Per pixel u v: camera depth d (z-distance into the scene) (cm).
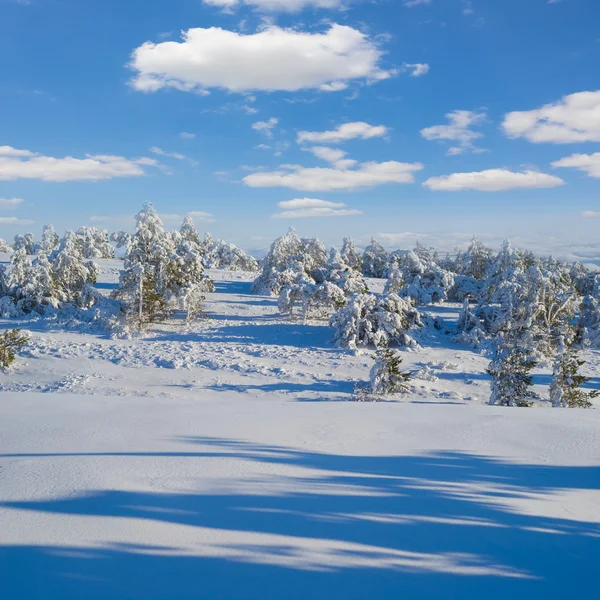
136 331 3241
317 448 552
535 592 270
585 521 374
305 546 310
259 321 3712
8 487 398
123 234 6191
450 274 5272
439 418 750
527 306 3334
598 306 3775
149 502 371
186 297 3550
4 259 6525
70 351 2697
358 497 400
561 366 1738
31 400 875
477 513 379
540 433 653
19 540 306
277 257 5297
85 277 4166
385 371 1962
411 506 387
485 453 552
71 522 333
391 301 3253
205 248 7394
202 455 505
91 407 812
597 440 619
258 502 379
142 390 1980
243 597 254
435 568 292
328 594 259
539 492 433
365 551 308
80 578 266
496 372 1716
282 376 2303
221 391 2006
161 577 269
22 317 3638
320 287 3722
